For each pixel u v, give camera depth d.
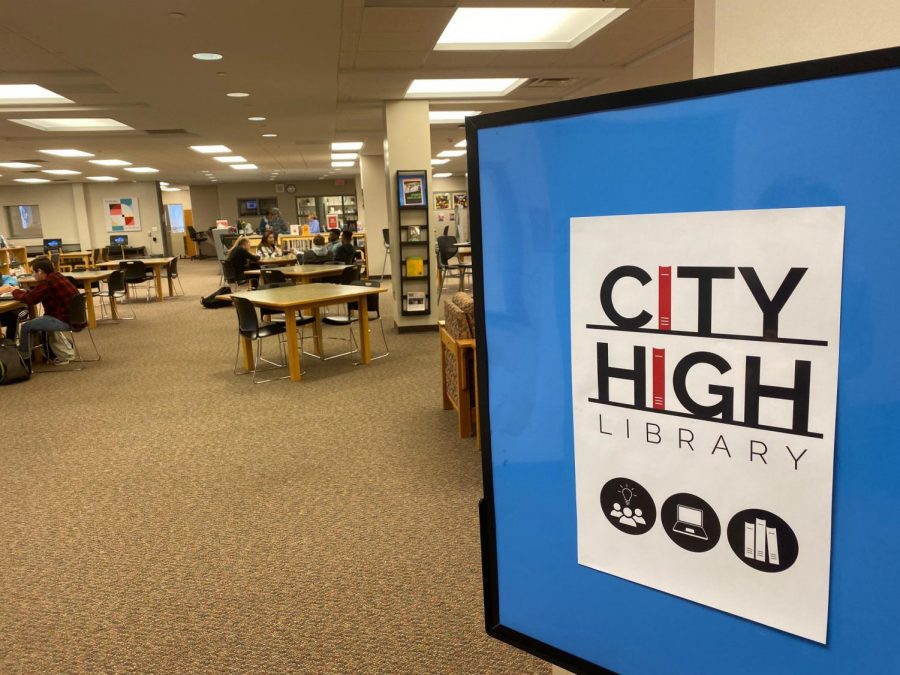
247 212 22.94
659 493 0.73
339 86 6.97
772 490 0.65
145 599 2.51
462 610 2.38
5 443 4.39
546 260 0.77
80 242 20.14
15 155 12.00
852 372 0.59
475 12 5.17
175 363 6.74
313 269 8.85
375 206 14.76
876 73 0.55
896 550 0.59
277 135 10.77
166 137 10.42
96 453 4.14
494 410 0.86
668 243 0.68
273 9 4.37
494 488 0.89
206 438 4.36
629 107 0.68
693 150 0.65
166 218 23.83
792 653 0.67
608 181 0.71
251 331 5.86
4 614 2.44
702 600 0.72
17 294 6.57
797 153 0.59
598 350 0.75
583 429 0.78
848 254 0.58
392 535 2.95
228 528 3.07
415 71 6.55
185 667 2.12
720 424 0.67
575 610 0.84
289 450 4.08
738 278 0.64
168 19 4.48
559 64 6.61
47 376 6.32
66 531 3.09
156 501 3.40
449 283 13.25
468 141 0.81
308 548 2.86
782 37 0.93
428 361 6.45
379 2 4.41
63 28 4.61
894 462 0.58
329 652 2.17
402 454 3.94
